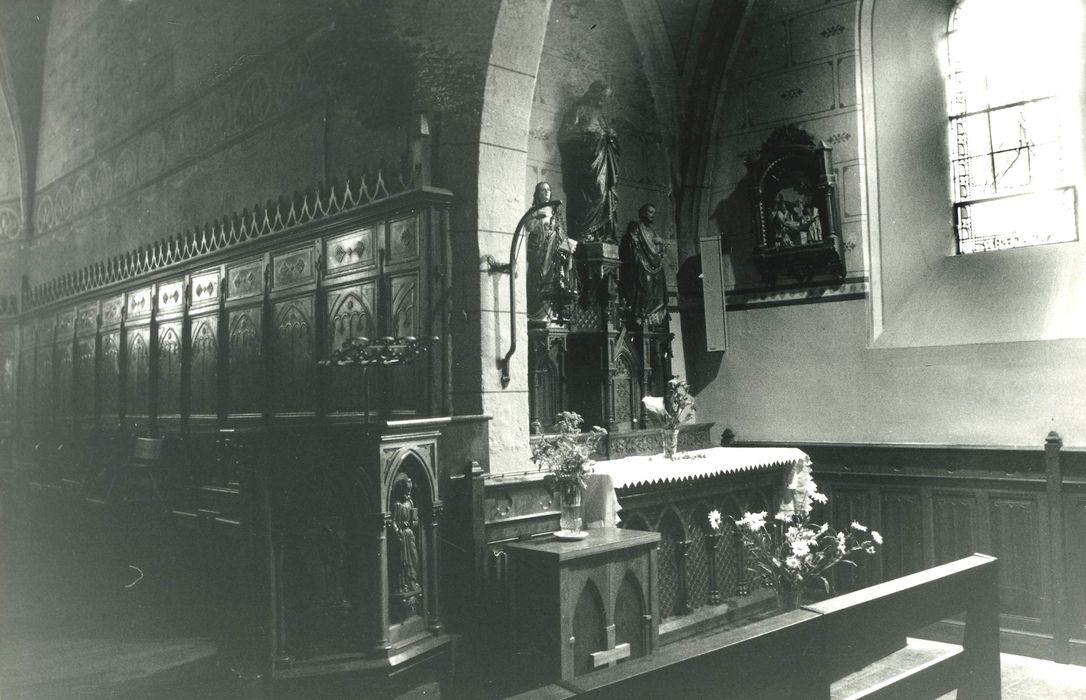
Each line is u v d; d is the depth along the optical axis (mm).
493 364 7086
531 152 8953
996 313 8727
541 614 6434
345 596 5844
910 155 9430
